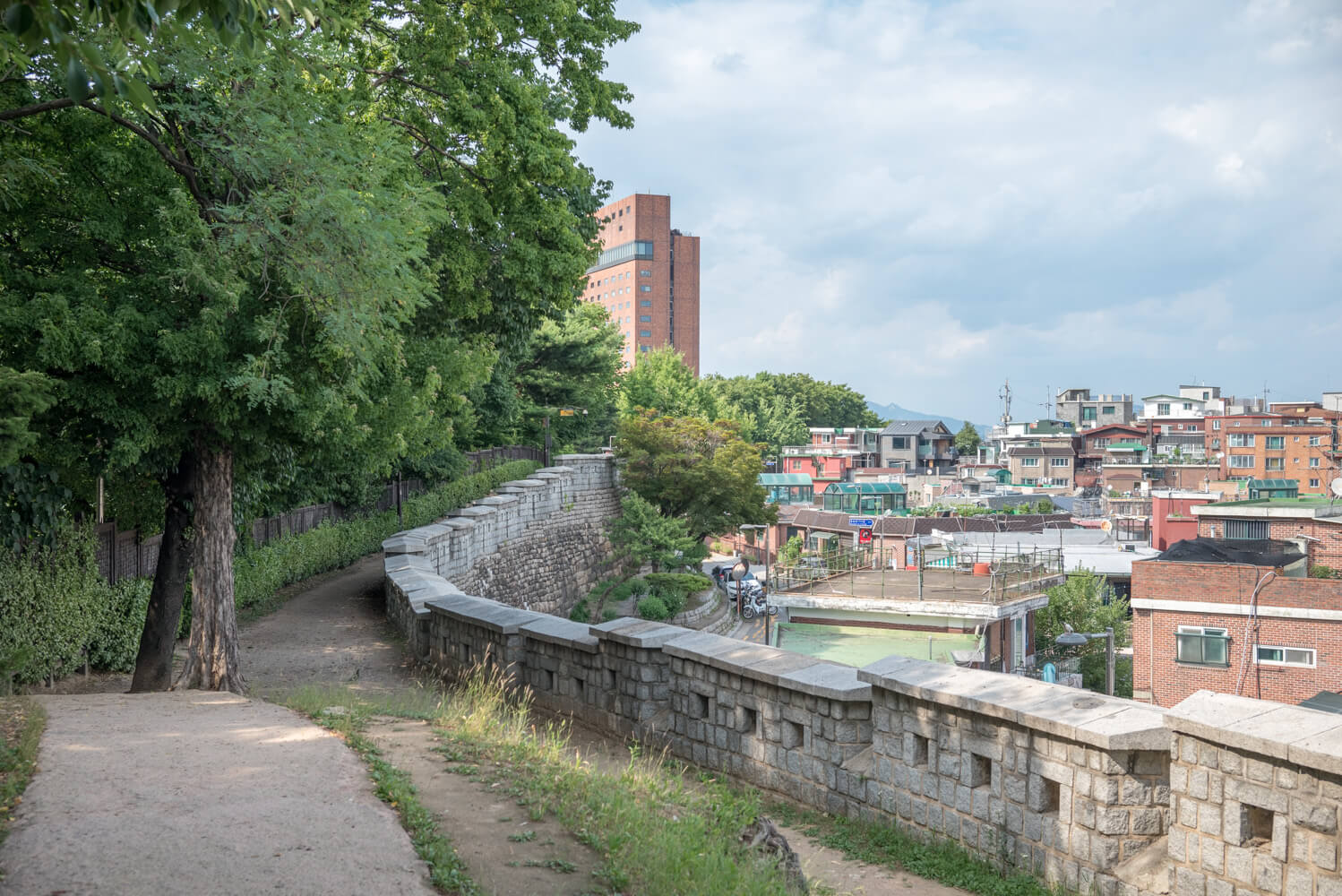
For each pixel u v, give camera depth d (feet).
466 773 21.76
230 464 41.24
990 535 181.88
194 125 35.86
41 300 33.19
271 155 34.06
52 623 43.04
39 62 33.27
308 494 90.02
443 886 14.93
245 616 69.97
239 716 27.43
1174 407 481.46
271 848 15.80
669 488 166.91
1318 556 111.86
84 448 40.60
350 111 45.29
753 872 17.71
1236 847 16.85
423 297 41.88
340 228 34.78
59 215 37.45
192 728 25.20
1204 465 329.11
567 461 154.20
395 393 52.80
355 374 39.73
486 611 43.14
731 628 163.12
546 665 37.81
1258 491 225.97
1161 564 97.55
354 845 16.15
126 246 37.93
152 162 37.01
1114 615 120.67
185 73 33.04
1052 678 95.61
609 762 30.25
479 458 159.22
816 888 19.48
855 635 87.30
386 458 57.06
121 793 18.52
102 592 50.31
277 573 80.18
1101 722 19.17
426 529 89.66
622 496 171.32
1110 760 18.90
